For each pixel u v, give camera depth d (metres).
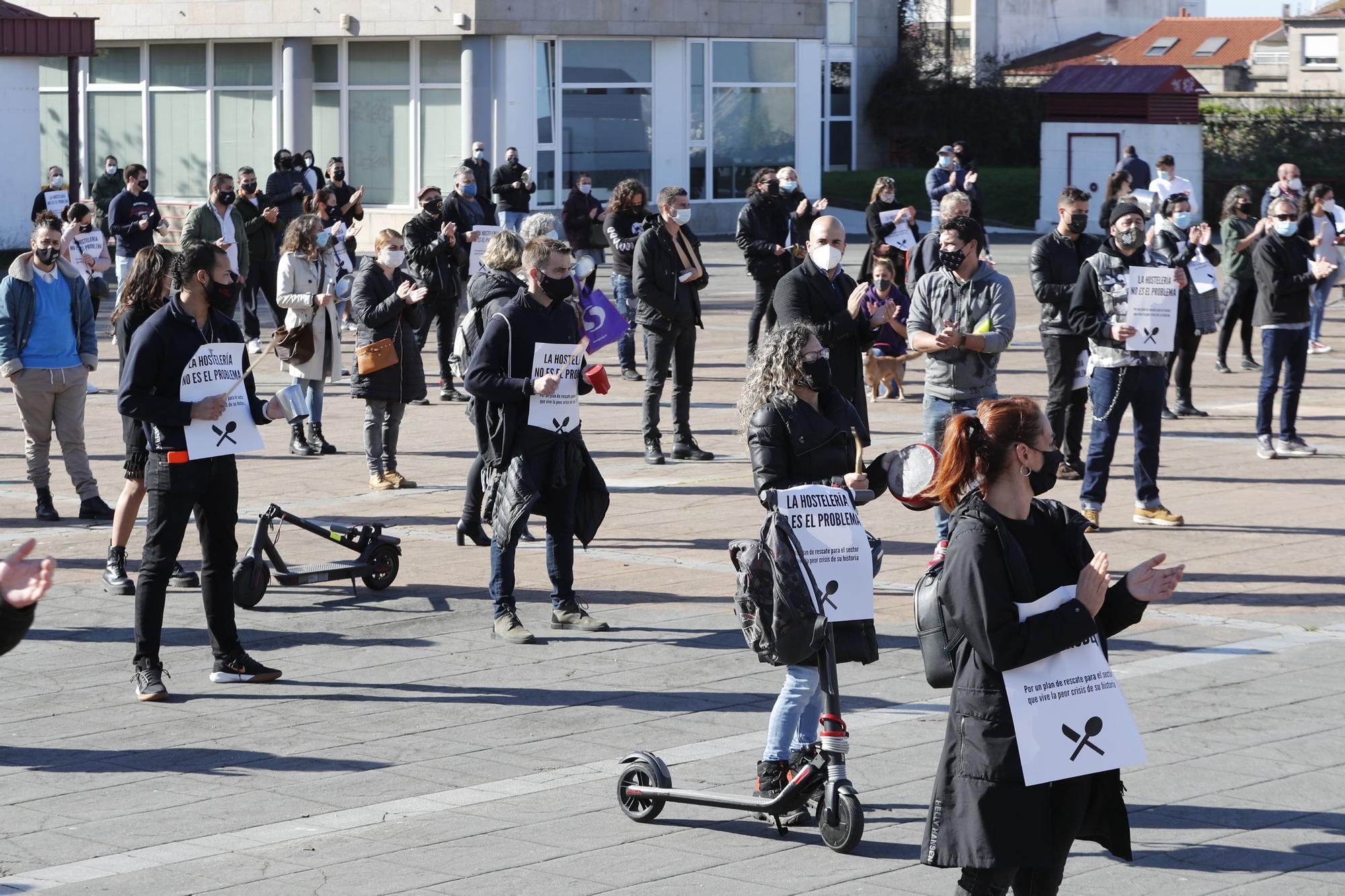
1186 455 29.78
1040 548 9.72
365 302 26.39
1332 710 15.50
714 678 16.77
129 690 16.44
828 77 122.44
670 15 79.12
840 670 16.92
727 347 45.97
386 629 18.70
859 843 12.24
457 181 41.25
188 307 16.06
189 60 83.50
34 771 14.01
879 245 41.56
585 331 23.36
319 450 30.38
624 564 21.73
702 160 82.56
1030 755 9.34
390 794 13.41
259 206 42.50
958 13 143.00
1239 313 40.31
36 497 25.66
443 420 34.47
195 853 12.08
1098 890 11.33
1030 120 122.00
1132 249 22.91
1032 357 43.72
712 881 11.53
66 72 87.25
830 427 13.21
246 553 19.70
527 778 13.80
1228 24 152.12
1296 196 43.81
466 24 73.88
